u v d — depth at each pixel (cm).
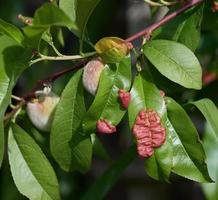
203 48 156
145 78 118
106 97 116
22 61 118
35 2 200
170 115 118
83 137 120
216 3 130
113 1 173
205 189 135
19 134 122
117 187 225
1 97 117
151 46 117
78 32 119
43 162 121
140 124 116
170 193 222
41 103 123
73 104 120
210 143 135
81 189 189
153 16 138
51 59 118
